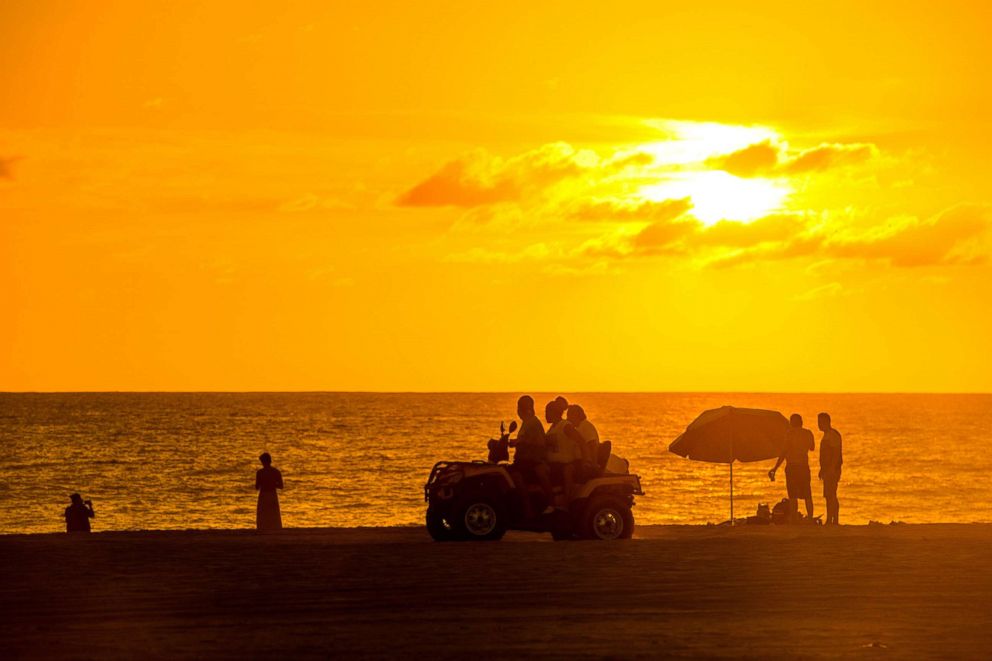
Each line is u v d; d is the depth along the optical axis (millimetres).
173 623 37656
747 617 38656
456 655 32281
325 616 38969
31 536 69562
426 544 60469
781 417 83812
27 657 32062
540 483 64000
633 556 54656
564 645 33781
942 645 33875
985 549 57875
